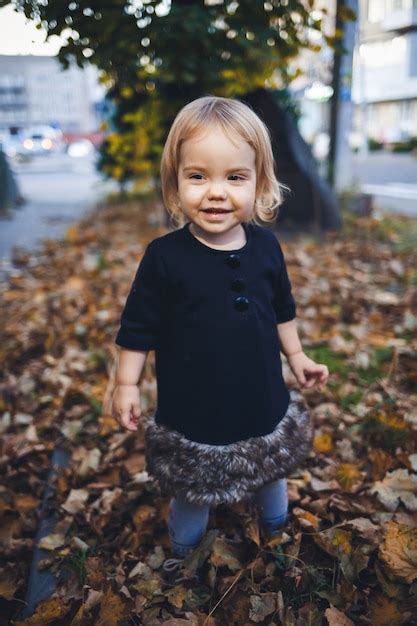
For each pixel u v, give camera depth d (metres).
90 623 1.59
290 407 1.67
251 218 1.65
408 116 32.66
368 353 3.28
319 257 5.58
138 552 1.88
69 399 2.91
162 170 1.56
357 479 2.14
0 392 3.02
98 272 5.17
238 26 3.63
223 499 1.51
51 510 2.11
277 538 1.82
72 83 55.72
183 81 3.88
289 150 6.56
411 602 1.58
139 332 1.55
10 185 11.07
